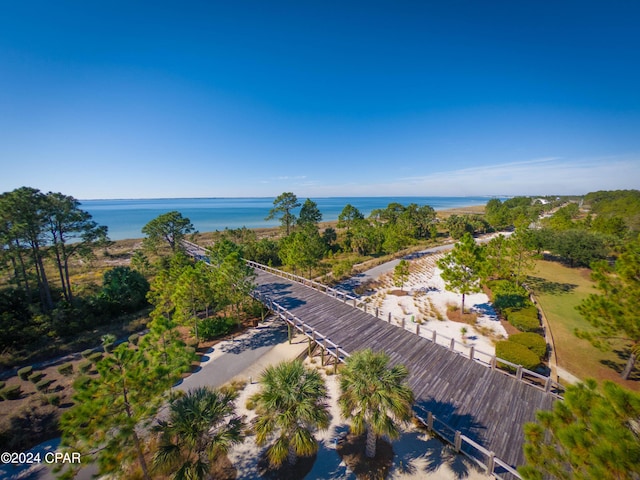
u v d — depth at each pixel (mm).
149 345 8680
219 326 19391
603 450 4348
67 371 14750
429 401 11125
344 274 33531
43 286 24875
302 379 9352
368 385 8984
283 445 8695
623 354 15812
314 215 64438
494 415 10430
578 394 5504
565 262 36906
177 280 18062
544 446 5594
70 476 6664
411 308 23812
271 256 40000
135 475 9484
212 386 14281
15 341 17781
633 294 10461
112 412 7324
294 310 19406
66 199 23188
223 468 9977
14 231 19516
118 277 25234
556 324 19656
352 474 9664
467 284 20906
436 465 9906
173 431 8055
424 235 63938
